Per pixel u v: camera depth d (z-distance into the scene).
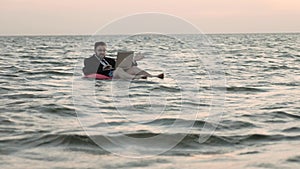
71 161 4.99
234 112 7.94
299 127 6.87
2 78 13.51
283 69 17.80
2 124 6.86
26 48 39.00
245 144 5.82
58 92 10.29
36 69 16.25
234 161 5.06
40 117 7.39
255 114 7.84
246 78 14.05
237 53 30.78
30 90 10.68
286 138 6.16
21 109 8.11
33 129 6.48
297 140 6.06
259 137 6.20
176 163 4.95
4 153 5.30
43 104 8.58
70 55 25.77
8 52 31.08
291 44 52.19
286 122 7.24
